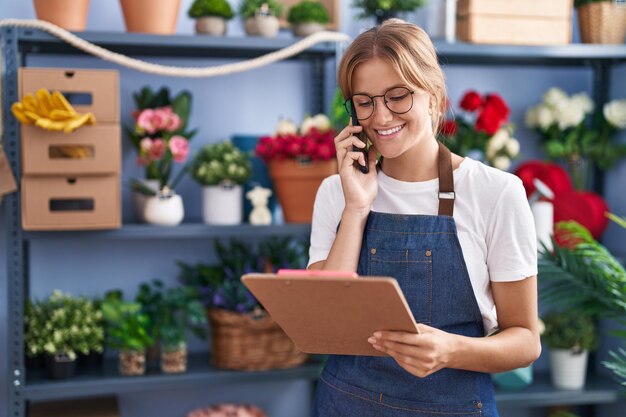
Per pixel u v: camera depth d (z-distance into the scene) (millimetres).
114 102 2375
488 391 1498
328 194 1632
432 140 1508
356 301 1222
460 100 3066
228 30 2871
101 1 2773
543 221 2756
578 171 3045
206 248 2910
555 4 2762
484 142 2828
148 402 2869
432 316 1480
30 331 2514
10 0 2680
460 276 1471
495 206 1452
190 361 2744
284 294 1257
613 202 3047
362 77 1396
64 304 2580
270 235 2930
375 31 1416
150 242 2865
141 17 2502
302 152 2535
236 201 2631
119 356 2654
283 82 2945
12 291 2426
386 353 1356
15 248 2416
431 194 1514
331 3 2801
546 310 3072
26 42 2521
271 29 2613
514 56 2818
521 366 1438
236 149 2660
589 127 3104
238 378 2576
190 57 2852
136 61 2471
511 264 1430
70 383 2463
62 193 2381
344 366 1559
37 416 2539
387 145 1421
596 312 2227
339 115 2588
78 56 2764
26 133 2320
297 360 2660
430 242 1483
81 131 2352
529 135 3154
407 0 2662
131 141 2773
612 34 2848
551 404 2891
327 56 2832
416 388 1484
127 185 2805
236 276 2670
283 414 2990
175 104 2691
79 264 2809
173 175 2852
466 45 2670
